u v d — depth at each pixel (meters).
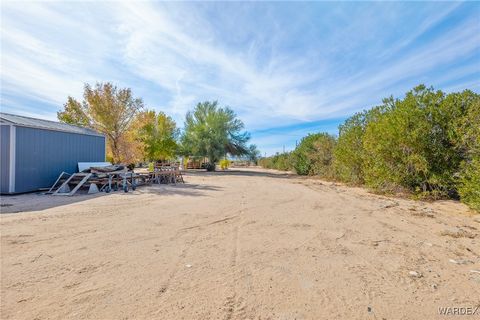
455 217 7.01
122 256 3.87
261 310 2.54
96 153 14.93
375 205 8.75
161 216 6.55
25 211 6.96
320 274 3.38
